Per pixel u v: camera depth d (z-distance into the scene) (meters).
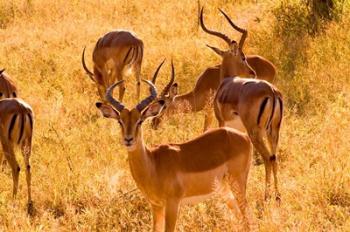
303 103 27.22
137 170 16.00
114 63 31.92
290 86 28.73
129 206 19.28
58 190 20.72
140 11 46.78
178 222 17.88
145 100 15.84
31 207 20.09
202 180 16.62
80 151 23.98
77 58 37.47
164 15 44.91
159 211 16.64
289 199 19.08
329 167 20.11
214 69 26.80
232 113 21.59
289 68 31.36
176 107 26.20
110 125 26.73
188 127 25.73
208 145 16.78
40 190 21.03
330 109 25.92
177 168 16.27
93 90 33.12
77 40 41.41
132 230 18.16
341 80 28.84
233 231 17.14
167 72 33.44
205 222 17.89
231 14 43.06
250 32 37.38
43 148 24.53
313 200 18.78
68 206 19.52
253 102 20.59
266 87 20.64
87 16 46.84
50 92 32.19
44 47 40.00
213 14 43.59
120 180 20.80
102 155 23.23
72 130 26.62
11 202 20.31
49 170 22.28
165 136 24.56
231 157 16.98
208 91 26.59
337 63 30.58
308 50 32.88
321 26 35.50
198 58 35.12
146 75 33.84
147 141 24.16
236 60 25.52
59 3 49.59
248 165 17.41
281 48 33.66
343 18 35.81
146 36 40.69
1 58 37.81
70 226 18.59
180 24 42.34
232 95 21.58
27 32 43.50
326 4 37.31
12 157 21.12
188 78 31.83
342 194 18.98
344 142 22.14
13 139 21.22
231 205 17.55
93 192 20.16
